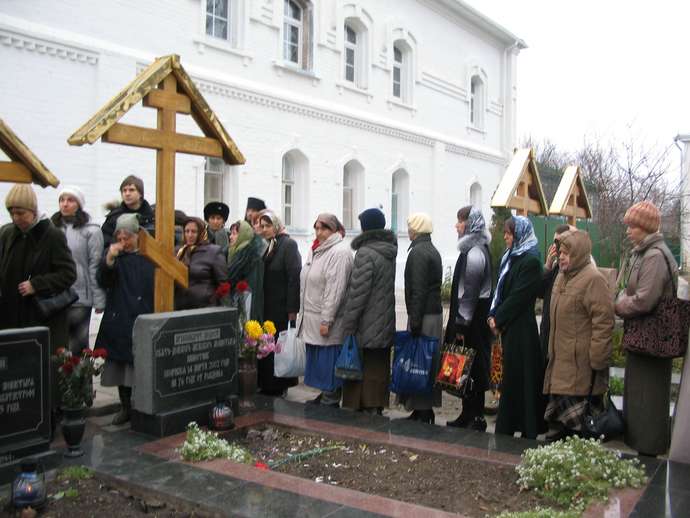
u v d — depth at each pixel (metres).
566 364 5.02
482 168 24.00
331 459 4.97
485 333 6.13
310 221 15.40
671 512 3.79
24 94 9.62
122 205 6.54
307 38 15.27
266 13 13.84
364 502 3.90
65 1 10.13
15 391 4.44
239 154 6.32
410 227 6.27
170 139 5.77
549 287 6.13
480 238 6.14
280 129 14.34
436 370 6.00
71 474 4.45
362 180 17.42
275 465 4.84
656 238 4.86
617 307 4.91
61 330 5.44
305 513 3.75
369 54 17.48
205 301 6.19
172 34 11.86
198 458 4.70
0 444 4.36
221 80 12.73
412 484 4.46
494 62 24.81
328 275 6.36
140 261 5.86
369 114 17.48
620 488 4.16
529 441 5.16
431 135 20.33
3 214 9.24
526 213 7.05
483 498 4.19
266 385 7.08
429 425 5.62
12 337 4.42
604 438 4.96
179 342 5.43
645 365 4.89
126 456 4.78
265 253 7.18
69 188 6.21
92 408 6.31
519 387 5.39
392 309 6.14
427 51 20.30
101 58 10.57
